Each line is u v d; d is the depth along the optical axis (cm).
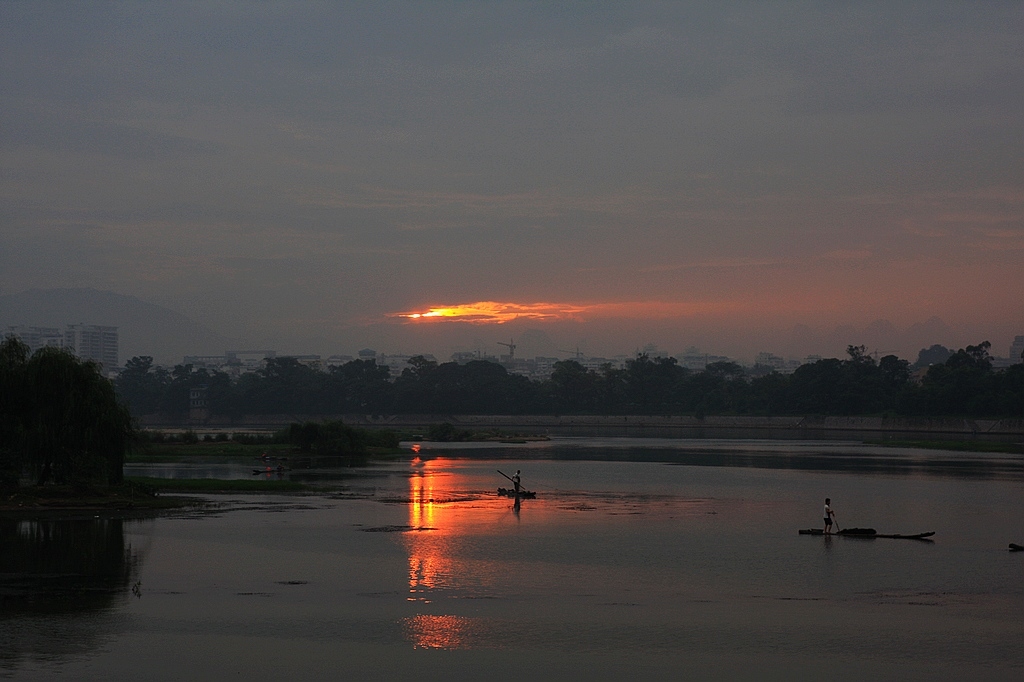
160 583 4538
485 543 5866
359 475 11431
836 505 8312
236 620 3856
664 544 5909
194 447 16188
